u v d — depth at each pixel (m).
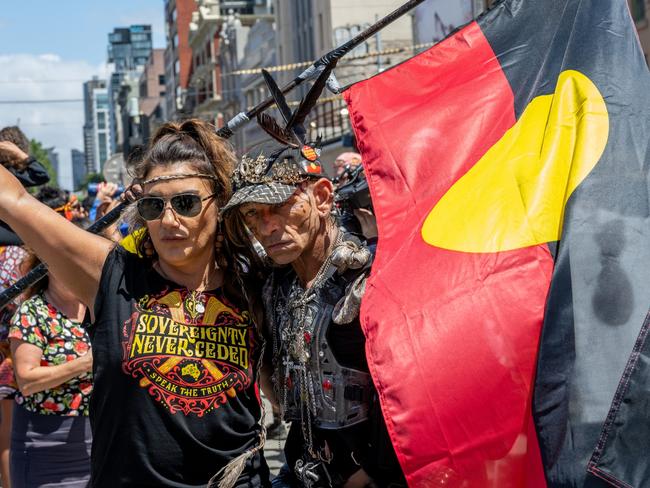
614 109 2.85
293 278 2.86
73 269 2.63
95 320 2.64
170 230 2.61
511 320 2.61
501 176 2.86
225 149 2.75
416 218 2.88
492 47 3.14
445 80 3.13
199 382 2.61
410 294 2.64
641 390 2.47
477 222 2.76
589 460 2.45
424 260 2.72
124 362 2.58
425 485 2.52
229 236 2.73
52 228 2.59
